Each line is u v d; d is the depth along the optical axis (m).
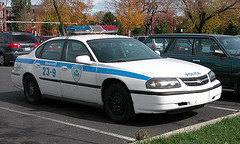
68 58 6.39
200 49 8.02
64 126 5.46
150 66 5.39
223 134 4.43
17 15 77.06
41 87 6.95
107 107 5.62
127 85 5.19
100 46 6.13
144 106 5.04
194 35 8.24
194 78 5.27
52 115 6.29
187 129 4.79
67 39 6.61
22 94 8.72
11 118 6.09
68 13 35.50
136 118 5.88
